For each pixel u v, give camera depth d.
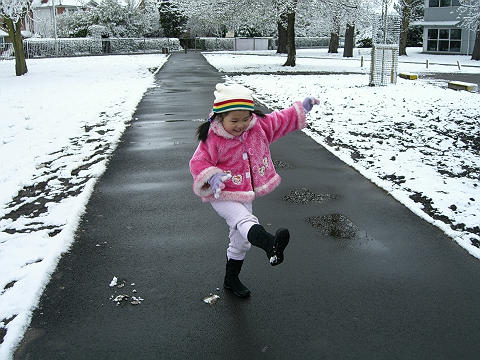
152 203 5.50
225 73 23.52
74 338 3.06
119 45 58.56
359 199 5.57
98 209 5.32
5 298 3.46
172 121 10.55
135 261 4.10
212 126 3.09
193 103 13.28
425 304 3.41
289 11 25.84
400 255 4.17
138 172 6.72
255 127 3.23
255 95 14.71
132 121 10.62
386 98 14.06
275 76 21.78
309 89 16.34
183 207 5.37
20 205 5.50
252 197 3.22
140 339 3.05
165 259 4.14
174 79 20.44
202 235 4.62
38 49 51.66
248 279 3.79
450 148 7.99
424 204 5.36
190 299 3.50
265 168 3.31
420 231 4.66
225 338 3.04
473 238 4.43
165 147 8.13
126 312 3.34
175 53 52.56
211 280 3.78
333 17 29.08
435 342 2.98
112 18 60.97
